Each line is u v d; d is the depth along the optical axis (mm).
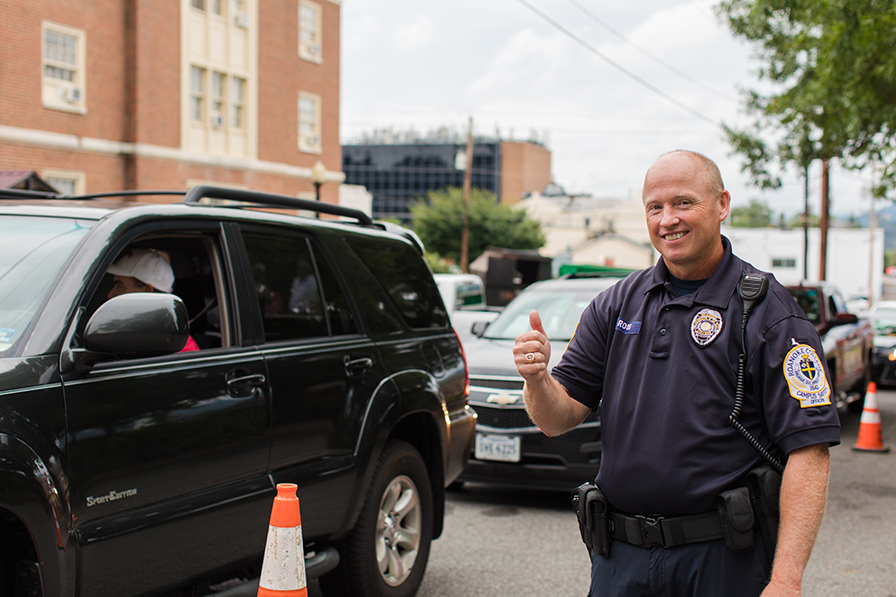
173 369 2820
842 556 5168
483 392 6238
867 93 10164
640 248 66500
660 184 2217
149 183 21406
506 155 116062
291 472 3270
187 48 22562
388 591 3908
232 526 2947
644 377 2227
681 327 2195
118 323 2439
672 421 2152
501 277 28000
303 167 27719
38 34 18609
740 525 2047
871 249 56438
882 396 14438
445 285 13625
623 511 2252
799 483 1989
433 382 4281
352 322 3895
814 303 10430
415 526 4172
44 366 2395
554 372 2467
